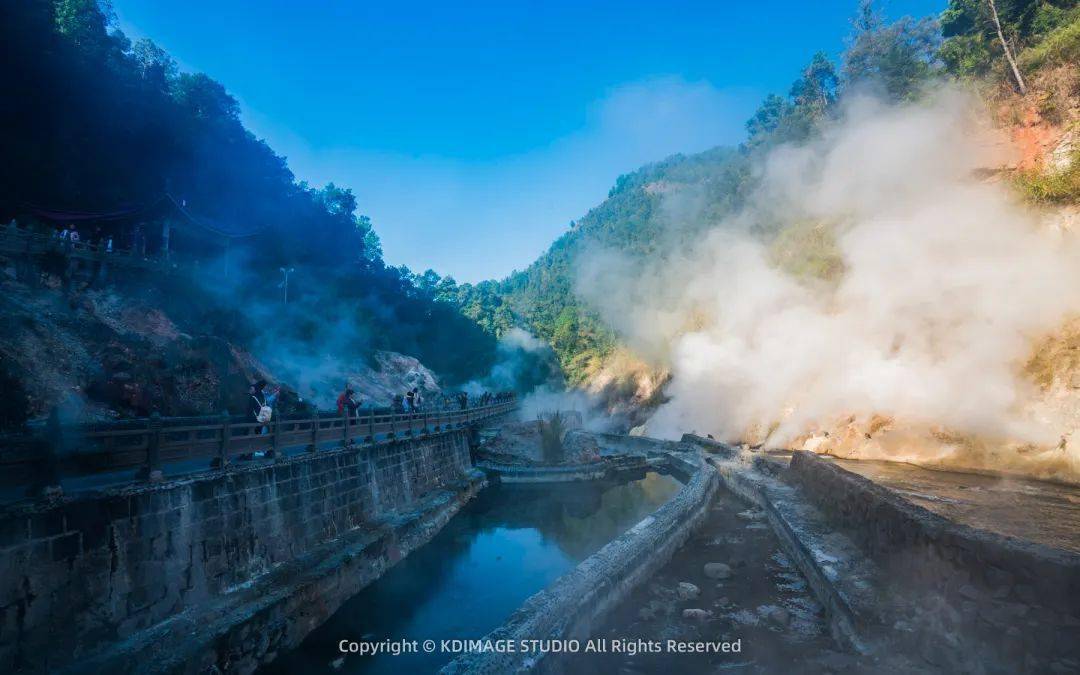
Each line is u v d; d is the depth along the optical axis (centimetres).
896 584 794
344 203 5288
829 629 823
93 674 606
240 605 851
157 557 751
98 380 1539
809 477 1591
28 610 582
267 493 1012
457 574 1346
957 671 554
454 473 2353
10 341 1436
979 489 1534
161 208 2480
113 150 3042
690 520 1510
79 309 1867
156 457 786
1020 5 3297
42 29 2595
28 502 600
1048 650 490
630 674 756
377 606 1138
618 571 1044
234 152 3994
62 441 649
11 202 2244
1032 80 2864
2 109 2475
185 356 1856
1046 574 520
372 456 1504
